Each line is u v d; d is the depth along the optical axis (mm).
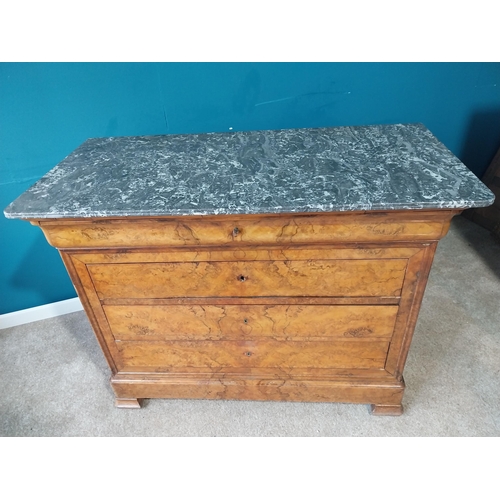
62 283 1938
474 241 2330
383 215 1008
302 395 1438
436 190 1009
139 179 1175
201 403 1534
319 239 1067
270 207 970
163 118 1687
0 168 1578
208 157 1312
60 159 1646
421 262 1114
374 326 1257
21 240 1746
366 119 1966
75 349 1803
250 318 1269
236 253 1119
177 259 1145
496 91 2049
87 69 1498
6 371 1706
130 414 1506
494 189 2301
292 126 1878
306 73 1739
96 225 1066
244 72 1668
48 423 1482
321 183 1082
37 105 1511
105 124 1630
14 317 1931
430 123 2094
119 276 1198
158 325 1310
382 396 1403
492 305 1896
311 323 1267
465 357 1651
